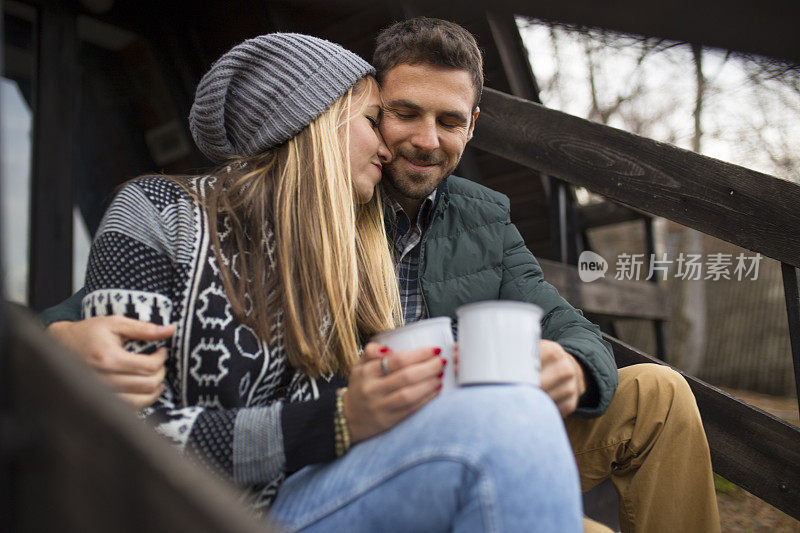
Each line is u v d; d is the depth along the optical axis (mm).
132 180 1071
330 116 1195
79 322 885
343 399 850
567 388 985
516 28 3125
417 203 1638
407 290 1612
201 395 949
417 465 711
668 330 17156
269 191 1128
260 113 1181
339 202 1156
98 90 3594
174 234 999
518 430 700
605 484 1591
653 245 4398
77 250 3406
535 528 662
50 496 411
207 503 383
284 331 1026
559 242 2654
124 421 406
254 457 835
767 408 11750
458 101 1464
